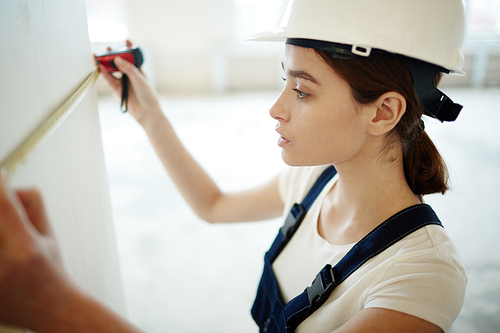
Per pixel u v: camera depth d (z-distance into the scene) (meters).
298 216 0.76
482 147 3.74
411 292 0.51
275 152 3.88
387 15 0.53
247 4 6.27
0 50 0.28
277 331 0.71
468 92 6.14
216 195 0.93
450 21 0.56
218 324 1.77
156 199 2.95
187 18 6.19
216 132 4.45
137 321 1.76
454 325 1.68
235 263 2.22
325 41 0.54
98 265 0.60
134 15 6.03
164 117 0.87
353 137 0.59
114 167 3.52
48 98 0.39
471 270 2.03
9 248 0.28
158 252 2.30
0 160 0.28
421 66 0.55
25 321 0.29
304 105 0.59
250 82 6.80
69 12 0.49
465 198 2.80
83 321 0.31
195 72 6.54
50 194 0.37
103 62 0.78
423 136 0.64
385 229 0.59
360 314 0.52
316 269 0.67
